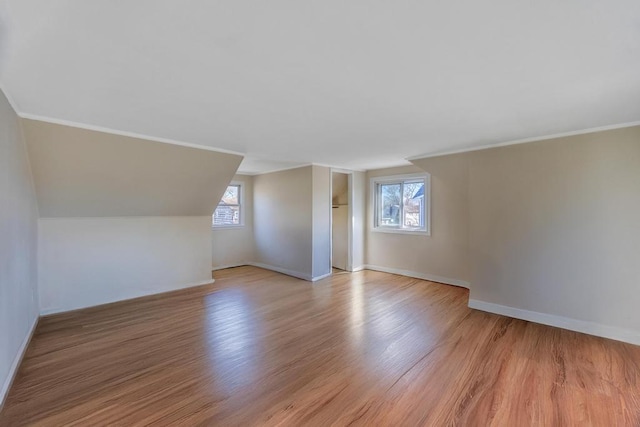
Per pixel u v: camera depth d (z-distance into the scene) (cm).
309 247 530
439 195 507
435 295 436
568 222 313
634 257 279
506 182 352
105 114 255
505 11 121
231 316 352
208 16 124
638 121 272
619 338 285
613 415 184
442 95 212
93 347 271
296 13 123
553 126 290
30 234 297
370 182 609
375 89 202
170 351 264
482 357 254
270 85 195
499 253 359
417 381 218
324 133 315
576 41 144
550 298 325
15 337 230
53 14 122
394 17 125
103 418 179
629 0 114
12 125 226
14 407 188
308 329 313
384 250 591
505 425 175
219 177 443
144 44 146
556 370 233
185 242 477
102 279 397
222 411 186
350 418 180
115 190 368
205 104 230
